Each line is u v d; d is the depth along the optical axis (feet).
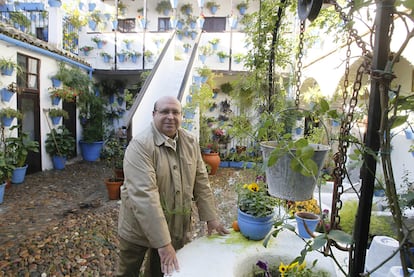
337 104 11.35
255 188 5.62
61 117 22.89
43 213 13.33
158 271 6.59
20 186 17.39
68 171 21.72
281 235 5.62
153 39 27.14
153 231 4.78
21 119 18.40
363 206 2.59
